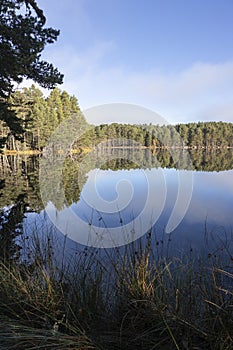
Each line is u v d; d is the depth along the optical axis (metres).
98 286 1.83
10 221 4.60
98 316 1.72
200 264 1.91
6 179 12.23
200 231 4.34
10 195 8.22
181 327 1.50
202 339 1.47
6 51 6.11
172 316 1.55
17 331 1.51
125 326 1.65
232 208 6.28
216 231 4.43
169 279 1.82
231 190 8.84
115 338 1.54
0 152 9.06
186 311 1.56
